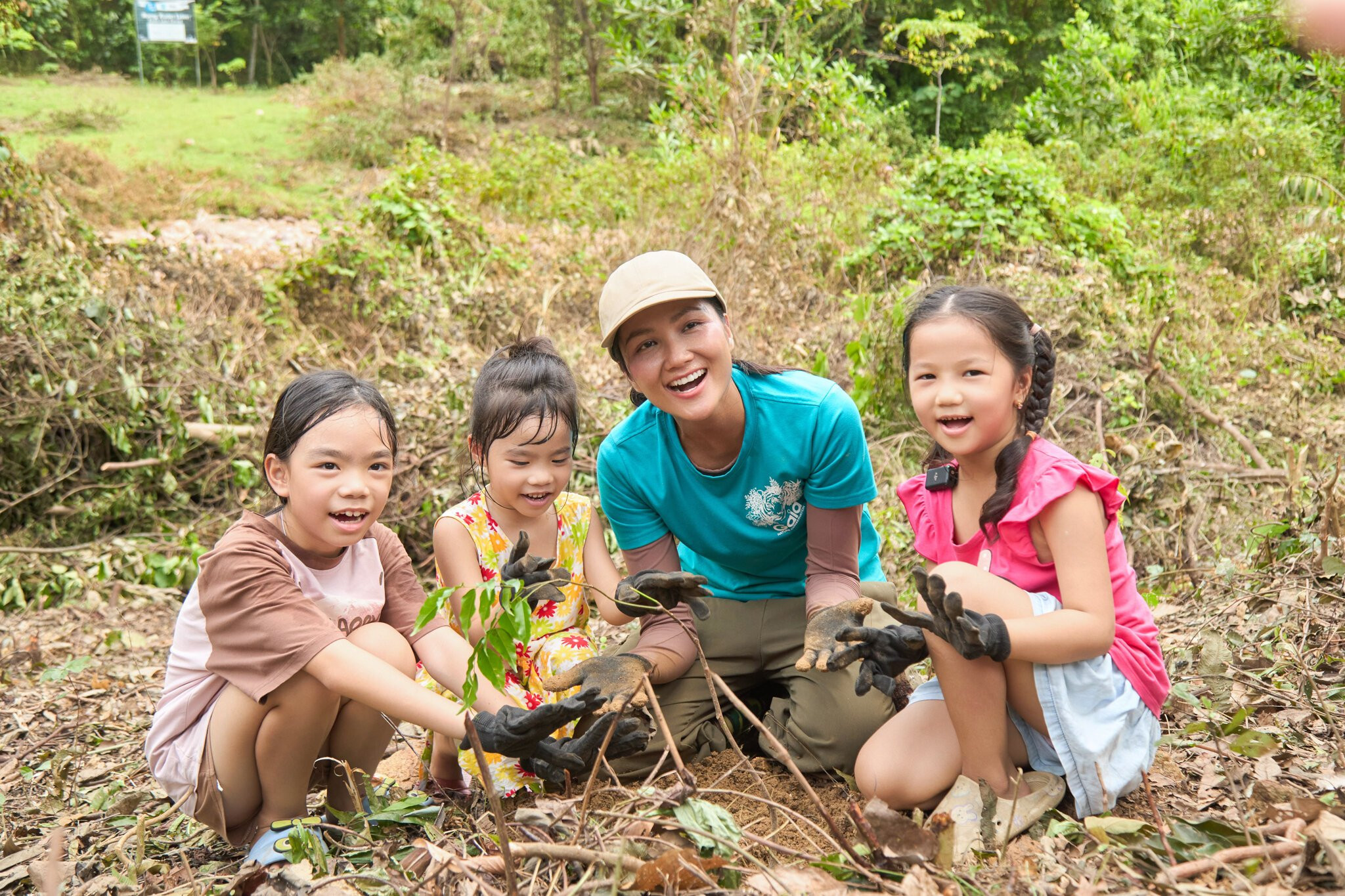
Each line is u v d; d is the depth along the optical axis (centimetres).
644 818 195
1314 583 326
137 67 2639
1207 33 1463
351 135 1673
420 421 541
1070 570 215
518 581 186
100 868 236
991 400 221
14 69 2312
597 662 233
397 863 206
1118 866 185
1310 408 639
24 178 588
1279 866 173
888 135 1536
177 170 1388
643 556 286
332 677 214
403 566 256
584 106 1969
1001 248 796
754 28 959
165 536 531
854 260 814
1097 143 1347
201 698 232
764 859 208
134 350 546
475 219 834
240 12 2748
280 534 235
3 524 523
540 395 261
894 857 182
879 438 550
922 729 227
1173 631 337
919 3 1766
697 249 765
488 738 199
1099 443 507
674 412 250
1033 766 225
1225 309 825
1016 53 1822
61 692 377
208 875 225
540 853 183
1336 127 1152
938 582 190
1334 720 252
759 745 280
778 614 286
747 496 272
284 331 704
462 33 2066
